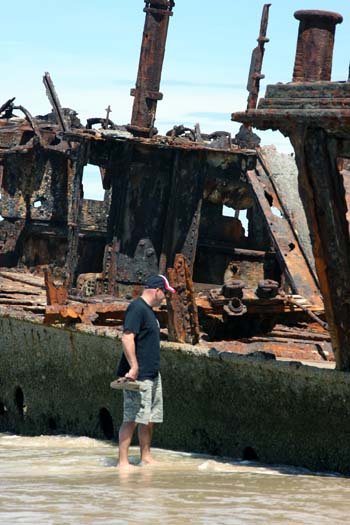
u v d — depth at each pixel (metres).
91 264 28.02
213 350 14.46
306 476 12.53
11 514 9.52
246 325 17.77
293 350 16.09
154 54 26.62
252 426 14.09
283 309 17.77
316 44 13.29
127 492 10.91
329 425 13.01
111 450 15.43
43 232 28.75
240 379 14.19
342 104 11.98
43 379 18.16
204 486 11.50
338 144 12.41
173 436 15.34
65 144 28.45
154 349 13.70
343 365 12.84
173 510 9.84
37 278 27.45
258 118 12.72
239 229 27.48
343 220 12.56
